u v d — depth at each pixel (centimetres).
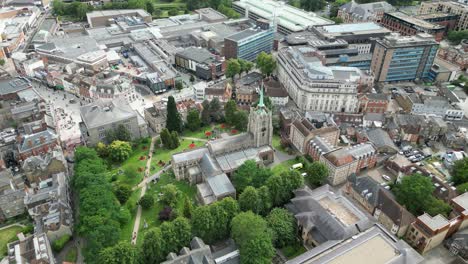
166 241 14300
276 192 16862
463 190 17475
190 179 18988
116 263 13312
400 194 17200
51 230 15388
